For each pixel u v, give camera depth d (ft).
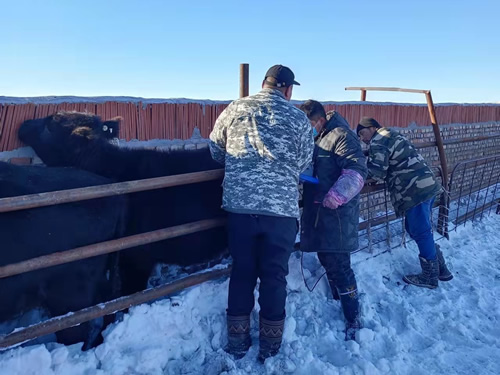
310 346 10.19
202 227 10.32
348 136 10.75
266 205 8.82
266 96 9.28
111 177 10.80
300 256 13.26
